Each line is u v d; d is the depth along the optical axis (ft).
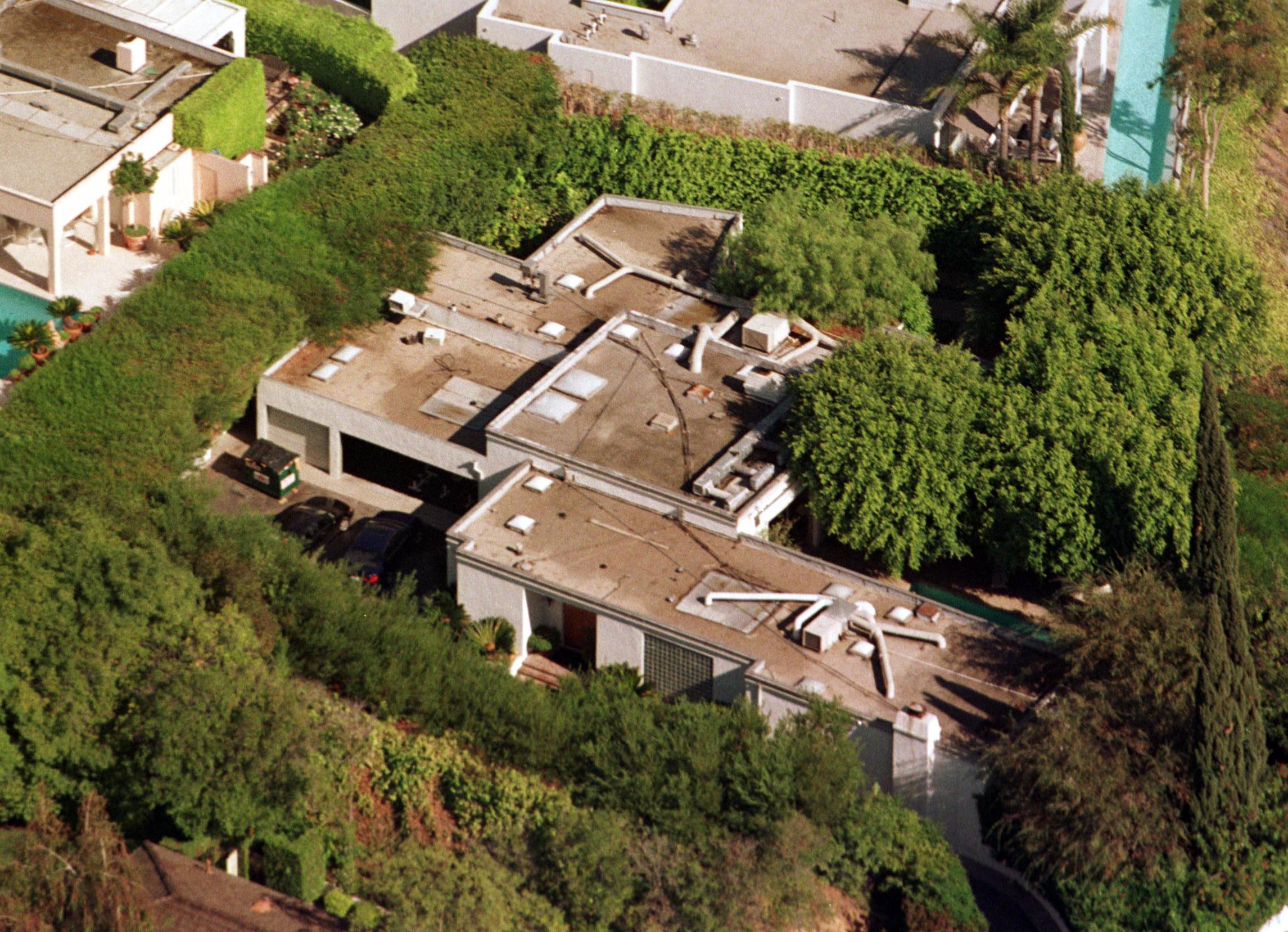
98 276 231.91
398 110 256.93
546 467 211.41
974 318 241.14
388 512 216.74
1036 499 204.95
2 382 220.64
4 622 174.09
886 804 172.65
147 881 163.84
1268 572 217.97
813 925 166.50
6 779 174.19
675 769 171.42
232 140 246.88
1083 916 171.12
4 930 156.76
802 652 189.88
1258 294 239.71
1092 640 181.78
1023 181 256.11
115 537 188.14
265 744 168.76
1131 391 213.05
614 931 164.96
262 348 218.18
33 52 254.06
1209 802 169.58
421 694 178.70
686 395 220.64
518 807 173.88
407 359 230.07
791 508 218.38
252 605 185.68
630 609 193.06
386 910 163.12
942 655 191.42
